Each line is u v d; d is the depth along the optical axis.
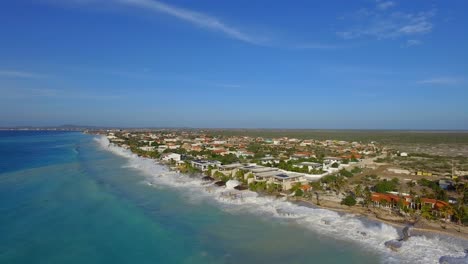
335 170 137.12
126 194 96.75
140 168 146.00
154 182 114.88
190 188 105.50
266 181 108.31
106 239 61.84
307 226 69.00
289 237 63.16
